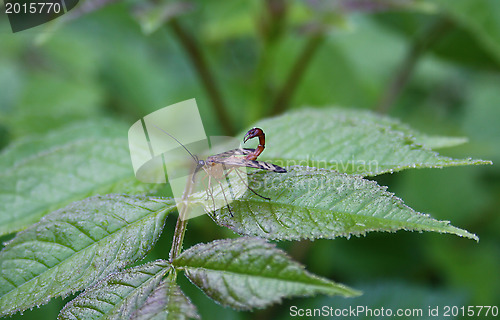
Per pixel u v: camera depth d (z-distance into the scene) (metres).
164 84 0.47
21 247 0.22
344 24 0.31
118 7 0.40
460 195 0.39
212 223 0.30
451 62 0.39
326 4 0.32
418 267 0.36
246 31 0.39
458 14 0.32
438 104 0.47
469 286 0.35
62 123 0.35
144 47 0.49
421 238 0.37
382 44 0.49
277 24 0.33
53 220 0.22
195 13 0.41
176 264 0.22
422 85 0.49
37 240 0.22
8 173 0.25
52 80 0.46
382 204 0.21
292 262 0.21
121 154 0.25
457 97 0.48
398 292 0.31
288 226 0.22
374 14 0.39
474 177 0.39
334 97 0.41
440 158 0.22
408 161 0.23
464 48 0.37
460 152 0.40
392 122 0.26
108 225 0.22
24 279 0.22
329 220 0.22
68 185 0.25
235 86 0.44
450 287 0.34
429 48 0.37
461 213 0.39
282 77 0.41
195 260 0.21
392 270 0.36
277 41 0.34
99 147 0.25
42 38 0.28
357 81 0.43
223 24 0.37
